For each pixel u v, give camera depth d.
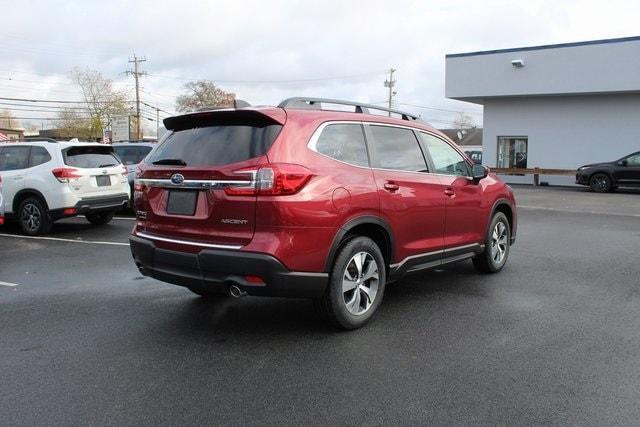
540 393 3.56
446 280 6.59
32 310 5.48
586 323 4.95
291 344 4.46
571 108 23.83
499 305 5.53
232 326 4.94
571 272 6.98
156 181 4.72
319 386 3.69
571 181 24.14
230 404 3.44
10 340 4.61
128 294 6.07
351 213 4.54
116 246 9.20
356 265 4.71
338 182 4.48
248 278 4.15
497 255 6.94
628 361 4.08
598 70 21.78
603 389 3.62
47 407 3.41
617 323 4.95
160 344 4.50
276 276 4.12
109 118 62.84
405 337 4.61
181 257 4.43
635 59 20.94
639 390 3.60
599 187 20.45
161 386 3.70
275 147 4.24
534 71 23.27
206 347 4.42
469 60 24.81
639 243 9.13
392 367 3.99
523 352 4.26
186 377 3.85
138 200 5.00
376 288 4.92
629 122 22.56
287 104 4.68
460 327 4.86
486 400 3.47
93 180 10.51
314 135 4.50
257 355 4.24
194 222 4.43
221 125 4.62
